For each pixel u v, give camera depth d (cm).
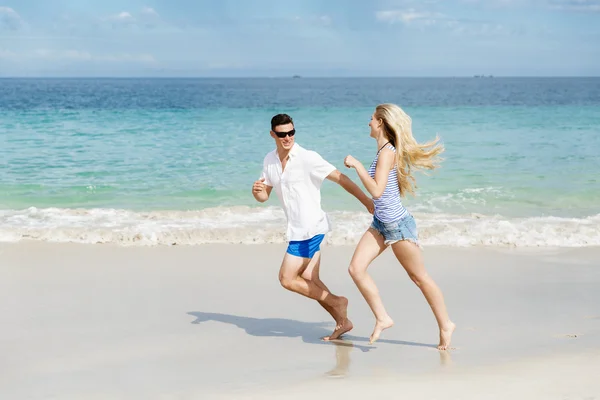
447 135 2319
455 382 424
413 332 566
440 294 507
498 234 966
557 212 1170
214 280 750
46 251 878
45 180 1463
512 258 854
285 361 489
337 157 1767
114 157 1772
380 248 513
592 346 505
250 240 952
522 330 563
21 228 992
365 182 488
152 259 845
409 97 6631
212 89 11119
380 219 500
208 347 525
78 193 1338
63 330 569
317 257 547
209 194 1332
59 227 1007
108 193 1339
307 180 523
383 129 502
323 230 529
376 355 500
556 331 558
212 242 941
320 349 520
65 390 430
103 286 719
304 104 4766
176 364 483
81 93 7731
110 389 430
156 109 3816
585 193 1328
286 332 571
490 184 1418
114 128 2500
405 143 496
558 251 893
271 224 1042
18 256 851
